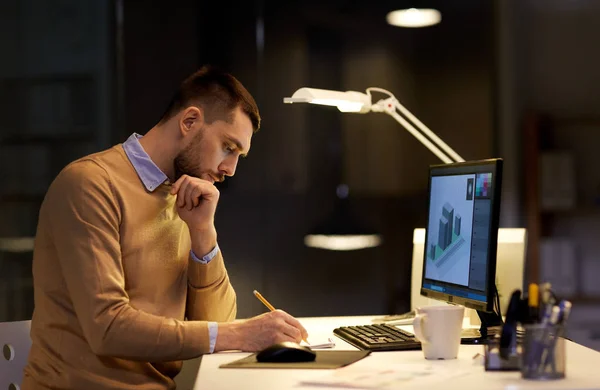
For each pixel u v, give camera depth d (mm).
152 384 1837
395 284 4352
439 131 4418
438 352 1617
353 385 1383
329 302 4320
